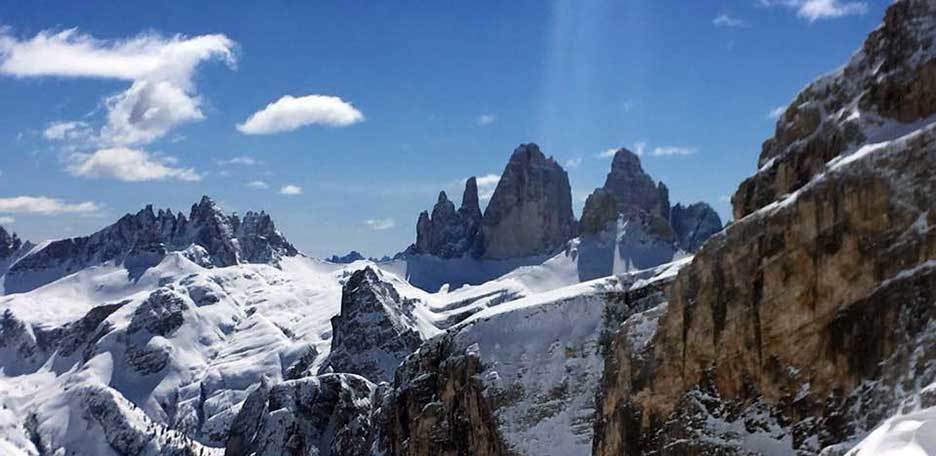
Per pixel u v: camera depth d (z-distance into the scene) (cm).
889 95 10200
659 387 10175
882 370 8431
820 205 9162
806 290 9156
